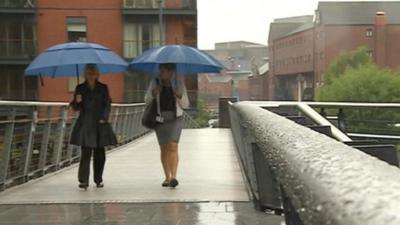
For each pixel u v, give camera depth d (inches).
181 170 772.6
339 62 6373.0
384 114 887.1
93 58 611.2
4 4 2898.6
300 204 88.0
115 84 2962.6
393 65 7396.7
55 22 2952.8
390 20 7426.2
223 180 669.3
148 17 2992.1
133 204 524.7
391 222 60.8
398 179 74.4
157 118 614.2
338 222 66.1
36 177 720.3
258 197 460.1
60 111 805.2
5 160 613.0
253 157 453.4
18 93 2898.6
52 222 450.6
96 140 607.5
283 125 179.9
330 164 88.8
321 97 5393.7
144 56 633.0
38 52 2910.9
